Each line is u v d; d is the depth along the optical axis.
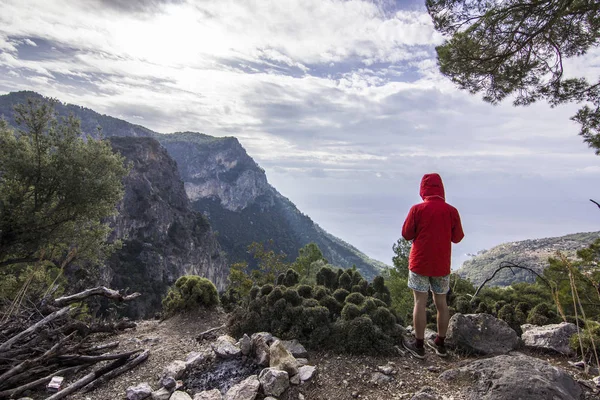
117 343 4.27
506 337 4.09
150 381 3.33
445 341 4.11
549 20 5.42
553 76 6.23
